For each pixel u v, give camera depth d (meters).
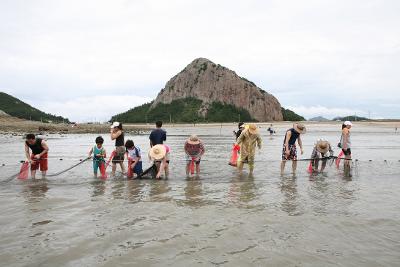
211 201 8.62
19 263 5.03
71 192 9.76
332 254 5.33
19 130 57.69
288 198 8.94
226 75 168.62
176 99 169.12
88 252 5.42
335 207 8.00
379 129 75.56
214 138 41.25
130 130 68.38
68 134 52.97
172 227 6.57
